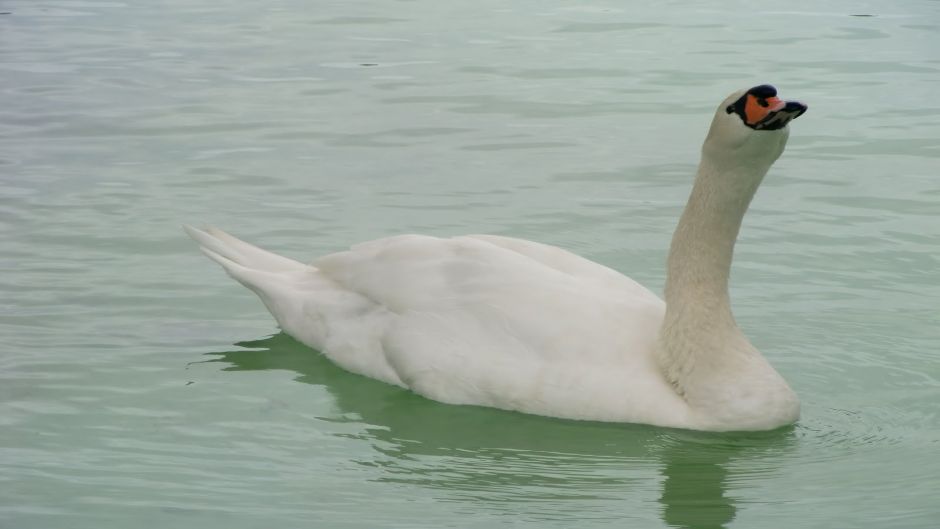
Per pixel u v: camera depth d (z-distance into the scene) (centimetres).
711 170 1232
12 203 1802
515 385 1261
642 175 1934
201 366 1377
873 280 1587
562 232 1723
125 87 2338
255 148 2042
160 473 1163
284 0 3053
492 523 1086
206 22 2830
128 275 1592
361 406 1296
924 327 1466
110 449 1205
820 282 1580
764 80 2395
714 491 1145
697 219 1247
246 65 2488
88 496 1117
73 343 1419
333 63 2511
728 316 1259
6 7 2962
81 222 1742
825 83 2381
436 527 1078
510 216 1775
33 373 1351
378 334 1340
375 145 2058
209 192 1855
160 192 1855
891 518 1092
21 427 1242
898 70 2461
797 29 2772
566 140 2084
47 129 2112
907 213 1791
